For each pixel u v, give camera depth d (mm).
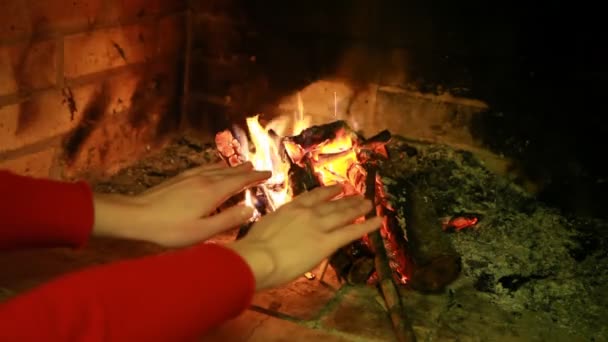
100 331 444
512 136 2168
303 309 1564
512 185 2188
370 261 1662
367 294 1649
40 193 698
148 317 468
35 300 450
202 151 2520
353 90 2320
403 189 1916
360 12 2221
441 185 2154
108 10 2057
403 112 2283
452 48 2148
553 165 2145
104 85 2133
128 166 2354
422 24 2160
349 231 717
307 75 2363
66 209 707
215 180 869
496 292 1721
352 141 1865
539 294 1715
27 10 1766
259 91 2453
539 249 1927
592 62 1993
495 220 2041
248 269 544
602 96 2014
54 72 1917
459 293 1708
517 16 2035
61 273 1613
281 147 1893
